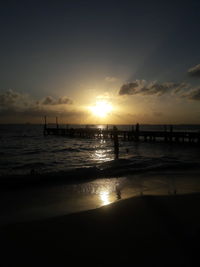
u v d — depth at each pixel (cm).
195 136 2828
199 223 533
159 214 598
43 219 583
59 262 402
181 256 402
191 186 988
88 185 1023
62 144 3631
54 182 1066
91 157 2100
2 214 675
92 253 425
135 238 473
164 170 1342
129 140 3775
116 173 1254
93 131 4497
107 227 530
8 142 4069
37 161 1869
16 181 1065
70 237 488
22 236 496
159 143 3291
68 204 771
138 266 381
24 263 400
